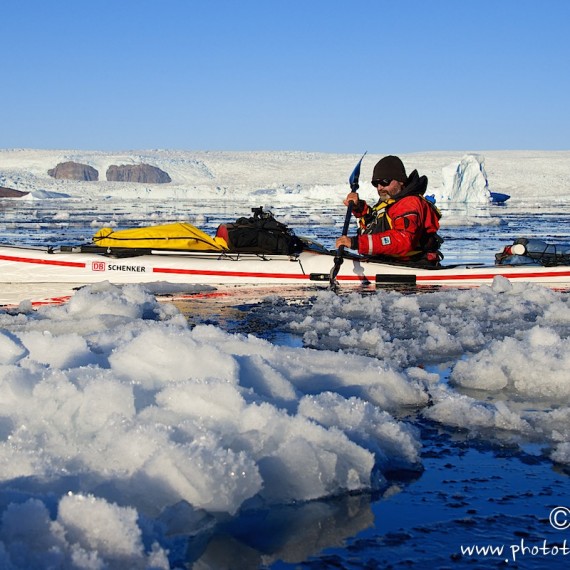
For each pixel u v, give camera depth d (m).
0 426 2.22
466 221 23.58
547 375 3.26
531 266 7.51
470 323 4.81
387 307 5.73
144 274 7.41
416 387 3.06
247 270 7.46
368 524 1.94
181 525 1.84
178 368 2.62
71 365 2.85
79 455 2.05
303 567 1.72
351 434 2.29
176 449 1.95
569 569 1.72
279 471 2.07
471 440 2.60
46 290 7.02
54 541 1.57
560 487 2.19
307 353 3.18
